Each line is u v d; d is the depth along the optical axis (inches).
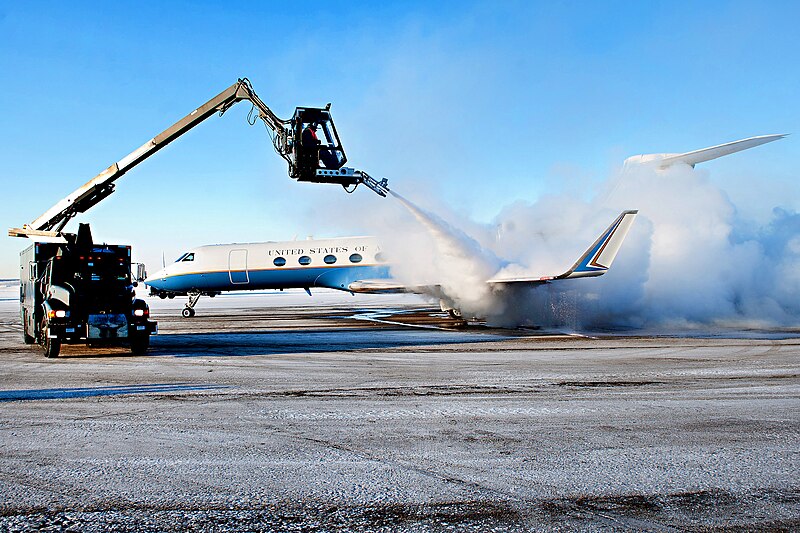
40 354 569.6
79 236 567.8
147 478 197.3
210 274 1122.0
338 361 490.9
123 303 558.6
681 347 577.6
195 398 333.7
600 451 226.8
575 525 160.6
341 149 610.5
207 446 235.0
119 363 490.9
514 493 183.6
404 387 366.0
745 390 350.9
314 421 277.0
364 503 175.8
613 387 362.3
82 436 250.2
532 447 232.4
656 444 236.2
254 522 162.6
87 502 176.6
